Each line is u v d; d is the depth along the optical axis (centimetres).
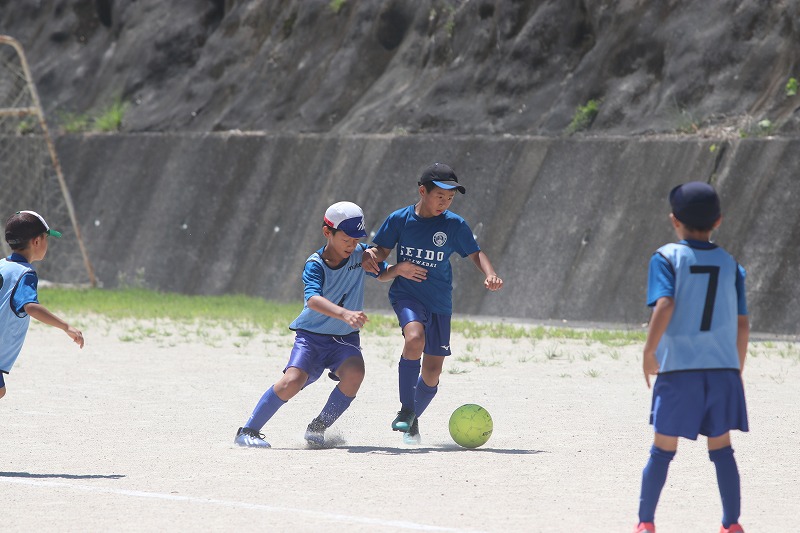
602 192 8581
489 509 2406
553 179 8906
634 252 8106
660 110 8975
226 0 13100
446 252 3422
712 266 2125
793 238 7481
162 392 4453
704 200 2136
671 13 9381
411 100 10569
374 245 3491
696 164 8206
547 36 10069
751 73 8731
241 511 2378
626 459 3039
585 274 8300
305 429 3597
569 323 7969
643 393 4425
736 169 8006
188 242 10956
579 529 2219
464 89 10325
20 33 14550
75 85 13538
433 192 3388
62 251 11938
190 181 11281
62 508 2411
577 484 2694
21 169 12650
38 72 13850
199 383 4725
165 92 12712
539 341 6475
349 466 2920
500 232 9000
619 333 6794
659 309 2088
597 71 9525
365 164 10088
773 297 7375
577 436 3434
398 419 3334
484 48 10431
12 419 3756
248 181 10869
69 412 3925
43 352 5875
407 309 3394
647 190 8338
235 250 10569
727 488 2134
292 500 2497
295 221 10262
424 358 3447
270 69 11944
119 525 2248
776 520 2317
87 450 3166
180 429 3566
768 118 8331
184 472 2833
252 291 10194
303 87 11531
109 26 13900
